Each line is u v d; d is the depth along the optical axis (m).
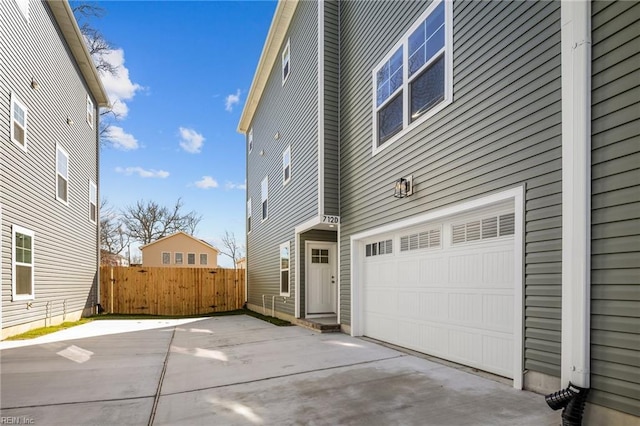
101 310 12.33
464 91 4.34
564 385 2.89
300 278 8.82
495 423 2.77
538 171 3.35
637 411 2.44
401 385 3.71
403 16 5.73
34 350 5.73
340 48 7.92
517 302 3.50
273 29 10.41
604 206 2.71
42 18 8.28
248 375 4.21
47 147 8.50
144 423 2.90
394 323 5.83
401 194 5.40
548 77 3.30
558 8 3.24
